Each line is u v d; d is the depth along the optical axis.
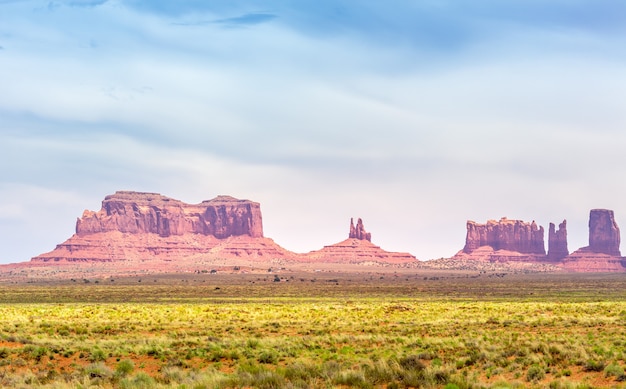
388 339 51.62
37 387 33.22
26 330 62.81
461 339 50.56
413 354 42.62
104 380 35.41
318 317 78.56
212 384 32.59
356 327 64.69
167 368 38.78
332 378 33.41
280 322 71.69
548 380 34.53
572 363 38.00
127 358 43.47
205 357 43.34
